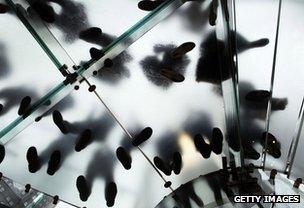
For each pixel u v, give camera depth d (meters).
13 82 2.31
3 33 2.07
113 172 2.87
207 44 2.13
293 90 2.31
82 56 2.20
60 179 2.91
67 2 1.95
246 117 2.54
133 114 2.52
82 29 2.07
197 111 2.51
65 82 2.26
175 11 1.99
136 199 3.06
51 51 2.17
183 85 2.34
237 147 2.66
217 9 1.96
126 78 2.31
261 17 2.05
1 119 2.49
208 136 2.66
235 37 2.12
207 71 2.26
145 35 2.10
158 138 2.66
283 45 2.13
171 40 2.12
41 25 2.05
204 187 2.88
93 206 3.09
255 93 2.39
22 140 2.64
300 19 2.00
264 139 2.65
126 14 2.01
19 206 3.71
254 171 2.85
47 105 2.43
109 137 2.65
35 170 2.81
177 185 2.99
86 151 2.72
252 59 2.23
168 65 2.24
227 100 2.40
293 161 2.67
